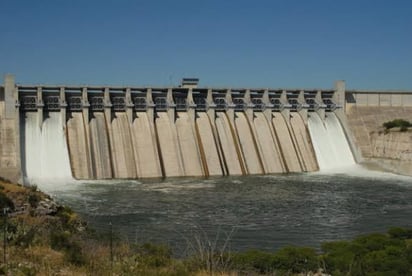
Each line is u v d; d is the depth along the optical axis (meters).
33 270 22.67
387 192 77.31
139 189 77.44
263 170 98.62
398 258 35.81
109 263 25.36
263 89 106.50
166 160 93.12
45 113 89.19
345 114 112.62
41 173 83.25
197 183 84.50
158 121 97.12
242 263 33.41
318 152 105.75
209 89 102.00
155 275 24.17
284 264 35.47
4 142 82.00
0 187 41.88
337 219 59.06
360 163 106.88
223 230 53.25
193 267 27.03
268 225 55.75
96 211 61.12
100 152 88.75
